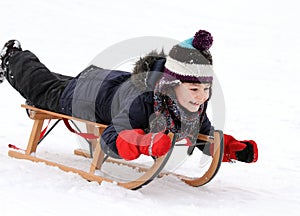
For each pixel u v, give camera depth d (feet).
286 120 17.06
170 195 9.18
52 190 8.78
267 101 19.51
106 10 35.88
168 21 34.83
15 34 27.96
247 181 10.68
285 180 10.93
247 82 22.41
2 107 16.42
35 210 7.89
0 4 33.68
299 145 14.33
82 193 8.74
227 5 41.42
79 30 30.22
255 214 8.55
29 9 33.42
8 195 8.42
